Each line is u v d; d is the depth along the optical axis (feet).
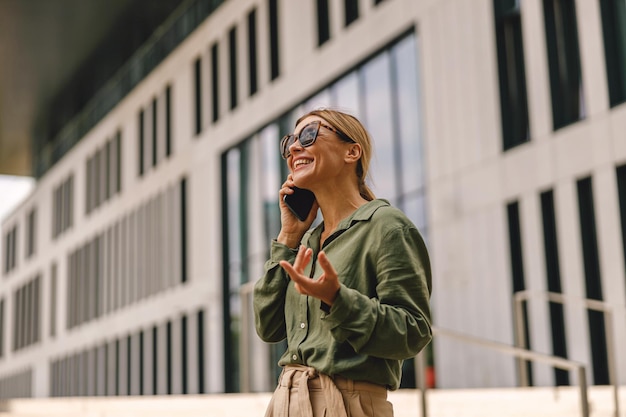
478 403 30.32
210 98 78.48
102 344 100.27
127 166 95.45
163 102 87.66
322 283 6.63
